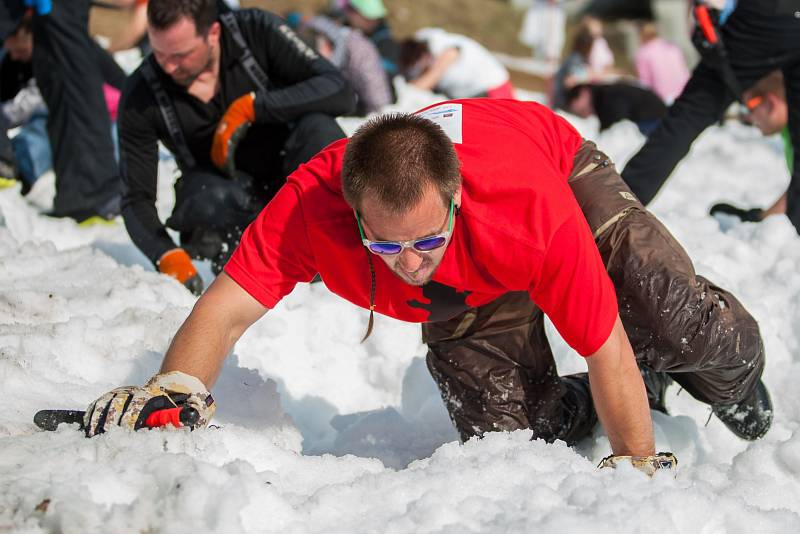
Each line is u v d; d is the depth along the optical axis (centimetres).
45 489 245
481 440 308
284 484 280
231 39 466
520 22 2336
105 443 269
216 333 294
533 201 279
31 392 331
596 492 265
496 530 249
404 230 267
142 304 435
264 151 486
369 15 1115
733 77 555
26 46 634
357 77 968
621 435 299
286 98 463
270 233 298
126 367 372
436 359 363
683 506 264
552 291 283
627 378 291
